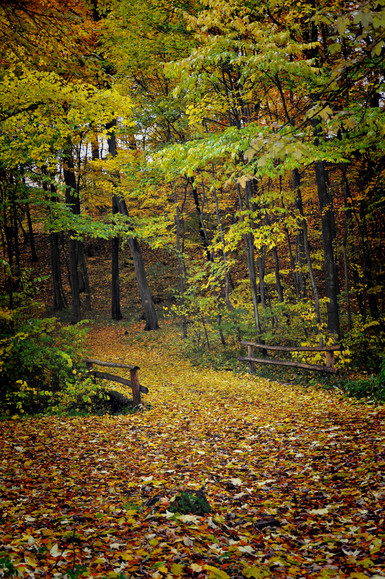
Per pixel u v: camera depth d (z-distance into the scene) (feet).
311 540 10.70
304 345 39.47
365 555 9.43
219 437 21.61
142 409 29.37
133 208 72.90
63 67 24.91
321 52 30.07
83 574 8.41
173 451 19.63
